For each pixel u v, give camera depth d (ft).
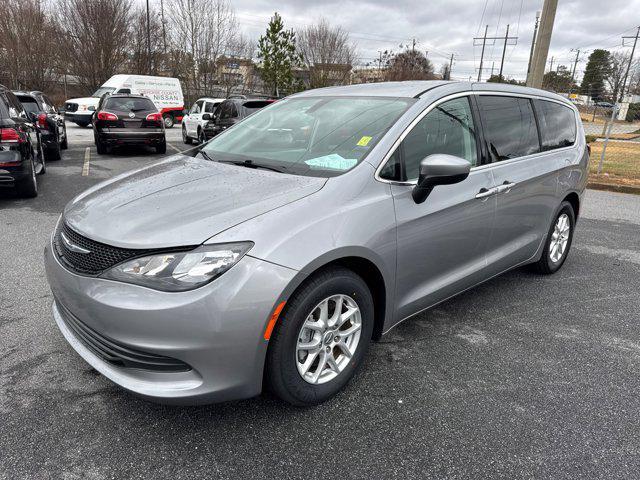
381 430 7.59
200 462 6.79
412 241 8.89
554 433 7.67
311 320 7.66
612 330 11.43
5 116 20.59
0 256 14.53
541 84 39.99
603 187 33.12
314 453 7.05
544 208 13.08
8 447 6.91
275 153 9.94
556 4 38.22
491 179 10.80
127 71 117.08
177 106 80.38
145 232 7.04
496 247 11.57
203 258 6.64
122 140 39.11
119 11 110.93
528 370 9.53
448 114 10.19
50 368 8.86
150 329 6.51
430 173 8.31
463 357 9.92
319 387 7.95
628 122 194.80
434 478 6.67
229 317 6.57
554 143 13.73
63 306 7.70
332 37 120.88
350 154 8.93
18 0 105.29
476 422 7.88
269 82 75.97
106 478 6.46
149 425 7.48
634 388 9.04
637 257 17.25
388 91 10.72
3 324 10.41
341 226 7.62
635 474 6.86
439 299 10.23
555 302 12.92
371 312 8.55
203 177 9.07
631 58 197.67
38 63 108.58
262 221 7.11
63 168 32.27
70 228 7.91
